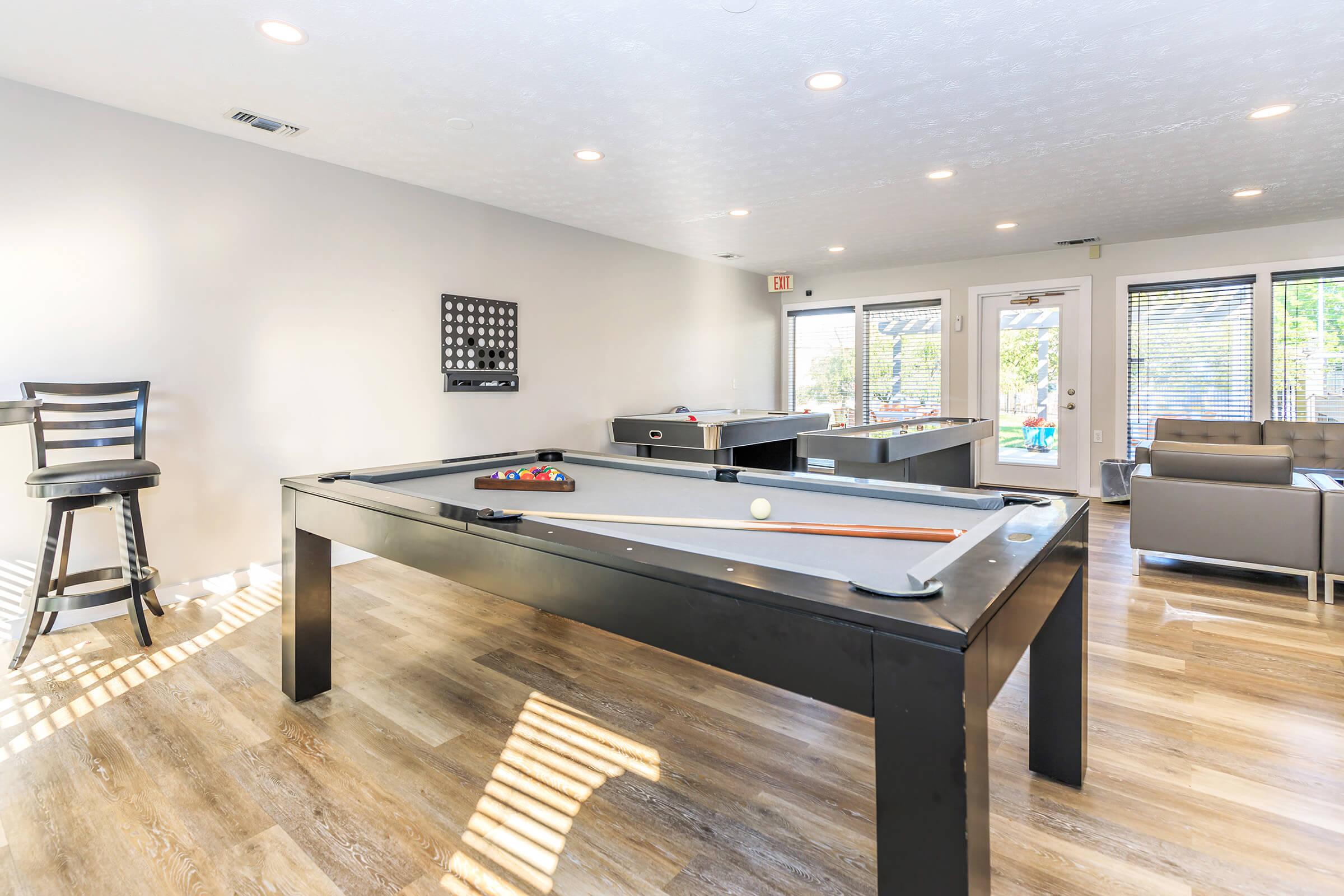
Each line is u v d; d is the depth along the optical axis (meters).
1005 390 6.22
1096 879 1.34
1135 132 3.10
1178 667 2.34
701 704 2.14
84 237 2.83
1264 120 2.96
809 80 2.56
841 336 7.04
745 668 1.07
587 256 5.10
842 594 0.99
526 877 1.38
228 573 3.32
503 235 4.48
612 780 1.73
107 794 1.67
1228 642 2.56
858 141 3.19
